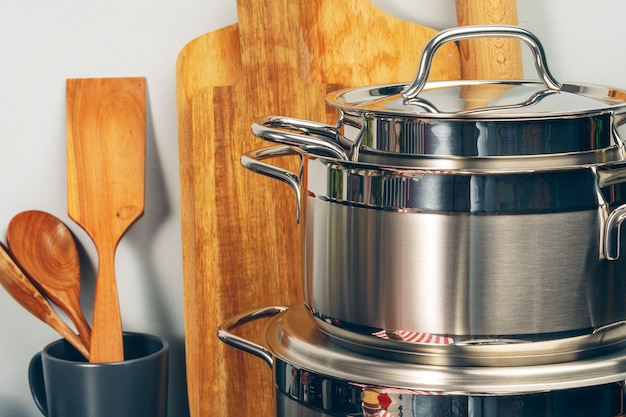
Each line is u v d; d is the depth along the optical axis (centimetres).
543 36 101
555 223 61
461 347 62
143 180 98
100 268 96
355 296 65
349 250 65
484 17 93
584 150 65
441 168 64
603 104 66
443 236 61
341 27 97
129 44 99
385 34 98
